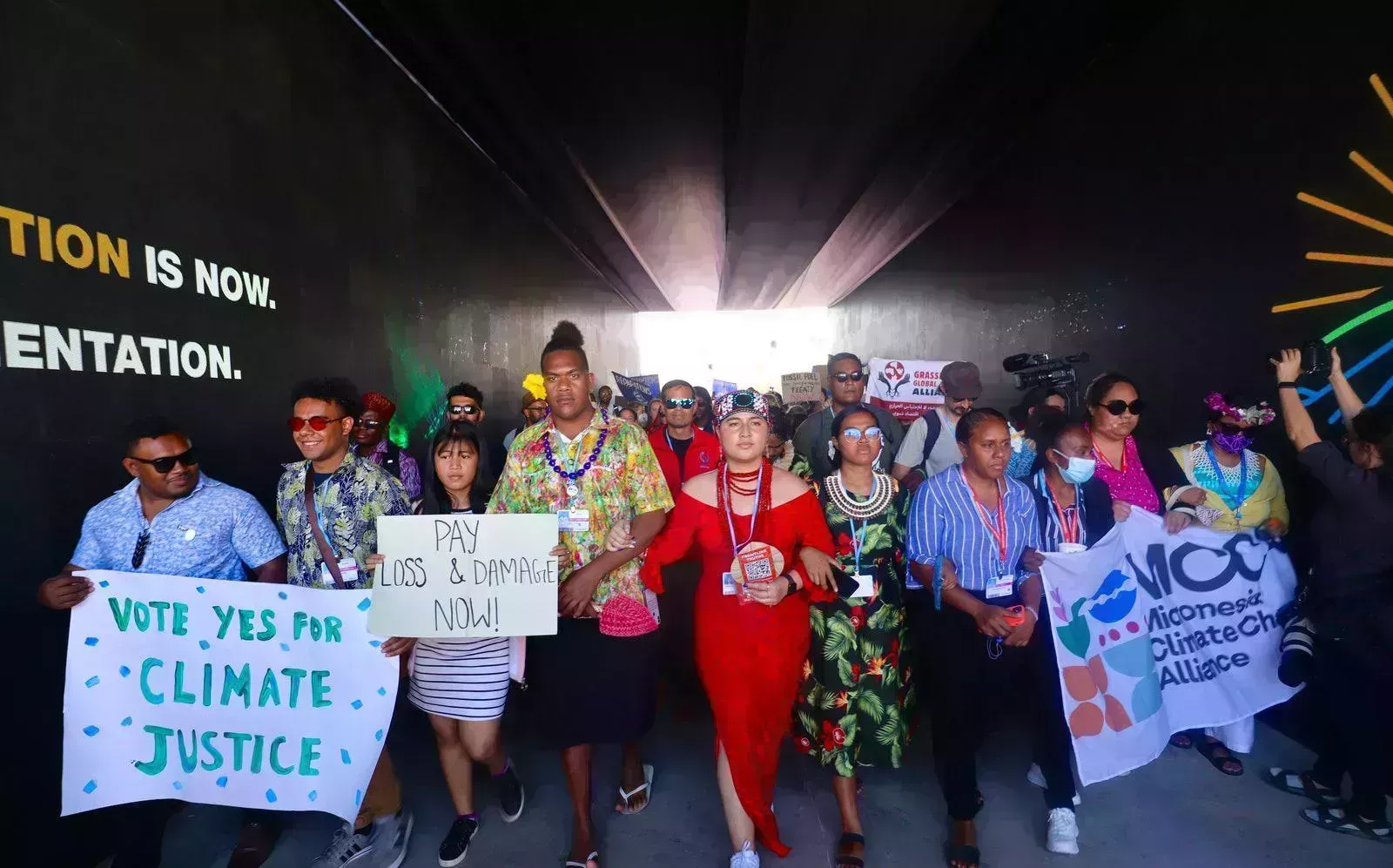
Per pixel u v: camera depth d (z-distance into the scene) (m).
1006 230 7.40
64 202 2.60
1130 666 2.97
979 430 2.74
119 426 2.83
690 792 3.35
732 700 2.62
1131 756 2.90
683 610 4.80
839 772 2.81
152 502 2.54
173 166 3.18
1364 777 2.88
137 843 2.52
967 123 7.11
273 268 3.98
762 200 10.83
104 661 2.45
